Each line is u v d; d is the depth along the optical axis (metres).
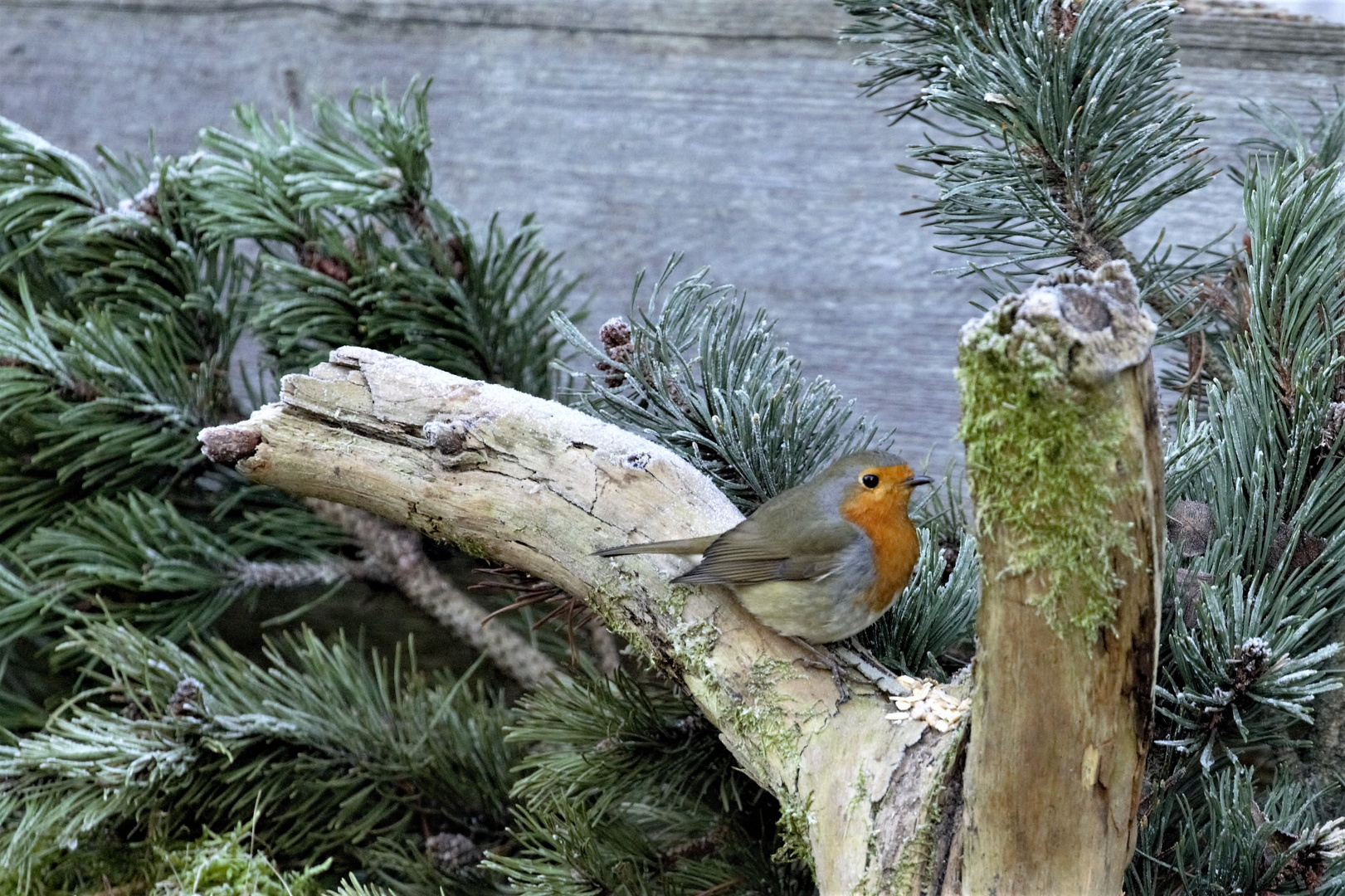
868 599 4.38
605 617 4.43
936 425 7.65
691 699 4.72
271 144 6.46
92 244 6.60
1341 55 6.65
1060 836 3.29
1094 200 4.79
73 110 8.59
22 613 6.17
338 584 7.04
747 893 5.13
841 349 7.79
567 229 8.12
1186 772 4.31
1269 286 4.49
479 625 7.08
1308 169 4.86
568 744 5.37
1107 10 4.50
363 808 6.25
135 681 5.95
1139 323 2.85
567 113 8.09
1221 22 6.74
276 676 6.16
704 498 4.49
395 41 8.27
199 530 6.68
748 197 7.88
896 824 3.58
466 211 8.26
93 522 6.39
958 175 4.76
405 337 6.44
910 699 3.90
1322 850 3.84
